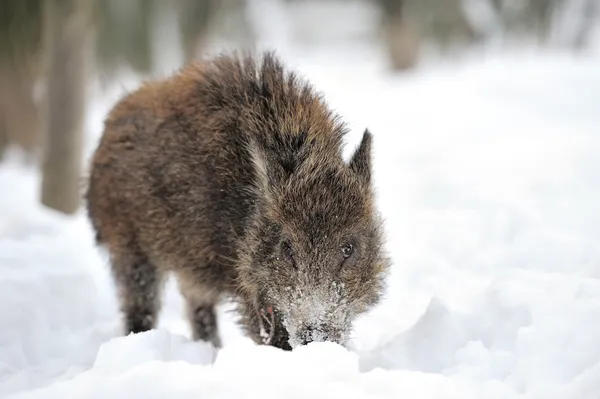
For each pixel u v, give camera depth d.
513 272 9.77
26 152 24.36
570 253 11.61
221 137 9.53
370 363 8.09
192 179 9.67
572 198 15.33
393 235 14.88
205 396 6.38
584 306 8.20
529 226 13.66
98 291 12.14
